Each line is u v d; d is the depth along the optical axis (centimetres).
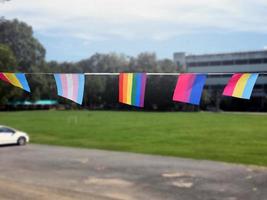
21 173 2409
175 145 3816
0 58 8412
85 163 2764
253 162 2827
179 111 10919
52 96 11975
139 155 3162
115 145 3816
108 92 11731
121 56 15250
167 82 9638
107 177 2295
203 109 12275
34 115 8944
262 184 2128
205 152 3331
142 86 938
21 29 12150
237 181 2197
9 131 3844
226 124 6353
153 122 6731
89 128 5650
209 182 2175
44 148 3625
